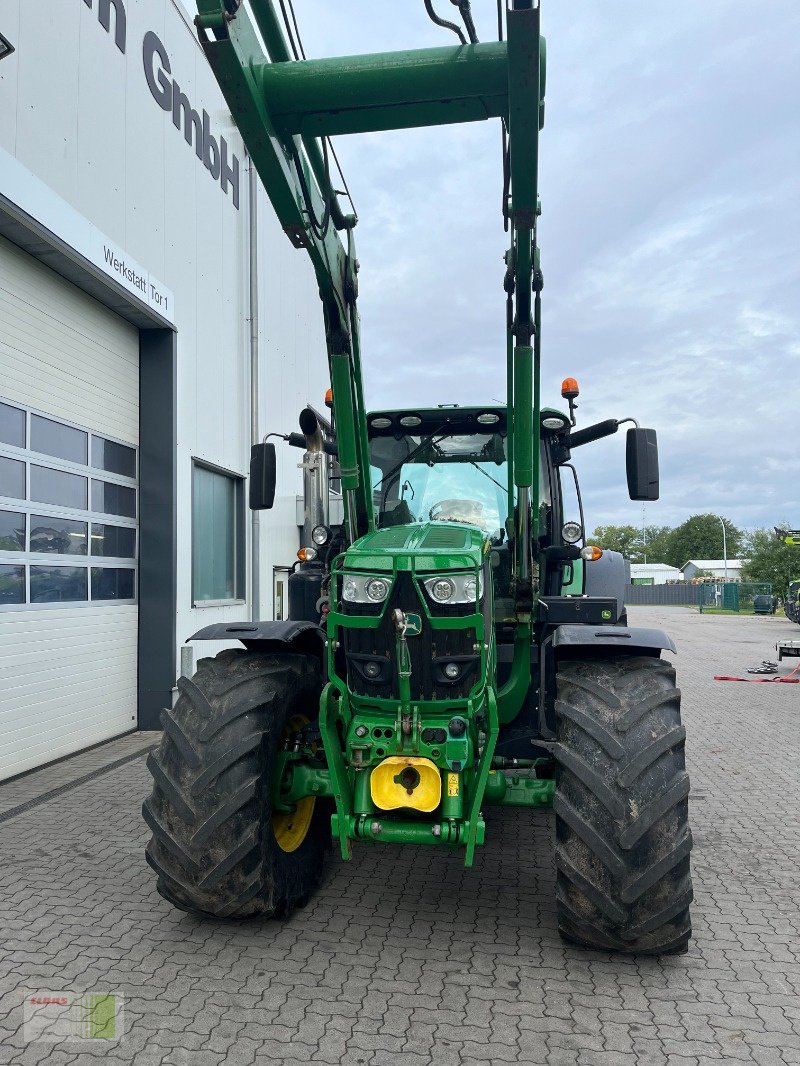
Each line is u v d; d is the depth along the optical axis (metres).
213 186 9.45
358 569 3.35
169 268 8.25
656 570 99.00
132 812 5.11
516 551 3.87
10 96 5.67
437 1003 2.74
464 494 4.92
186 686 3.43
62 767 6.33
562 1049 2.47
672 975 2.96
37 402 6.35
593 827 2.89
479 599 3.29
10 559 5.97
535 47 2.71
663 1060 2.42
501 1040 2.51
